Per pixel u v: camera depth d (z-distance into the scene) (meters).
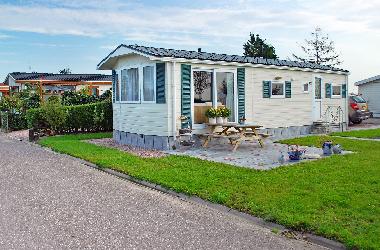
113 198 7.69
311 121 18.28
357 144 13.83
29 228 5.99
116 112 16.59
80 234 5.75
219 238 5.62
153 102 13.78
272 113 16.47
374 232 5.46
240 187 7.97
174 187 8.09
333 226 5.71
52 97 23.58
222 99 14.70
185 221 6.35
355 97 23.36
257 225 6.17
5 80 40.53
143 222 6.29
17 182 8.98
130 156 11.93
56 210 6.88
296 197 7.16
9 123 22.67
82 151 13.09
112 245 5.36
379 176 8.62
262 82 16.02
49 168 10.70
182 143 13.47
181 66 13.39
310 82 18.14
